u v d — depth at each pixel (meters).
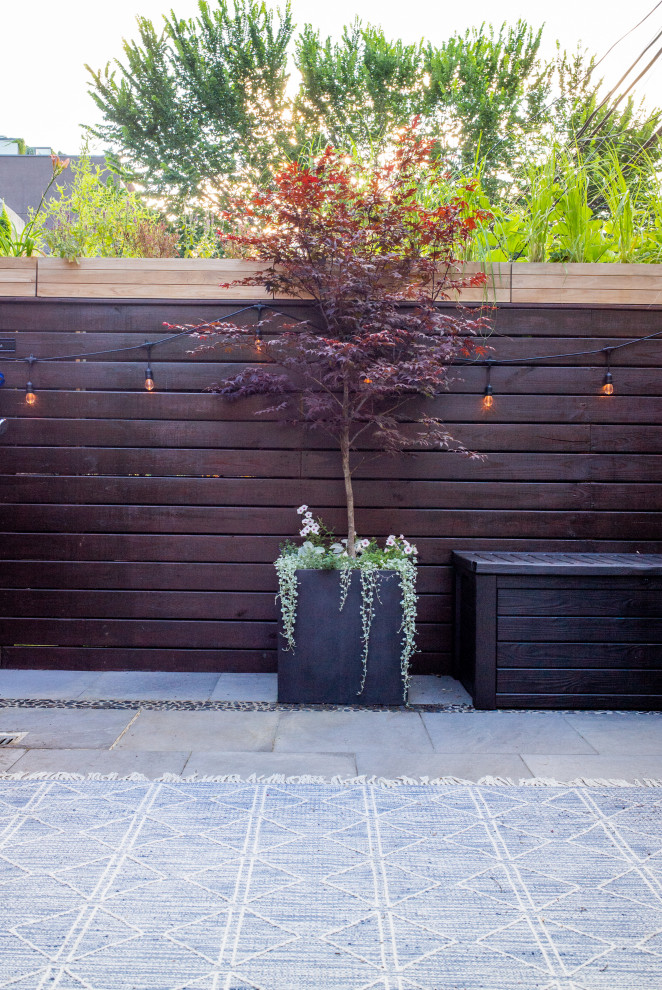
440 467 4.53
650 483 4.55
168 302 4.56
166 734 3.51
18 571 4.54
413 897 2.17
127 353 4.56
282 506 4.54
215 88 17.45
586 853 2.44
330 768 3.12
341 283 3.85
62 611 4.54
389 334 3.85
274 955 1.90
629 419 4.55
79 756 3.22
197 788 2.91
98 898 2.14
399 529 4.54
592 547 4.53
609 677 3.91
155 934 1.98
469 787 2.94
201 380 4.54
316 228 3.92
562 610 3.91
